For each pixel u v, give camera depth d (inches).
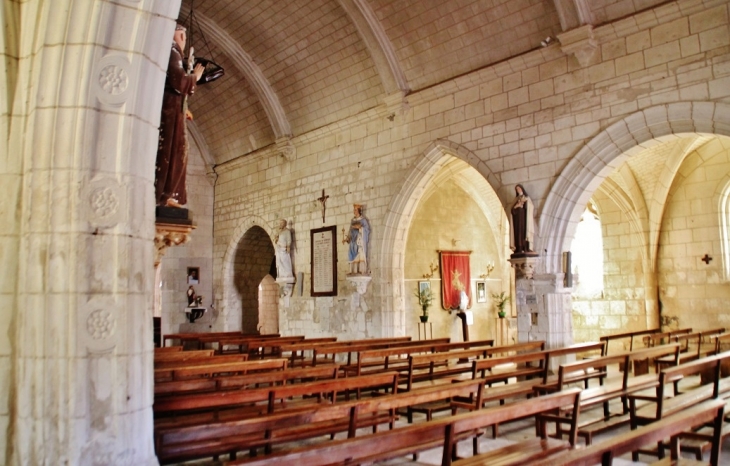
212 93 750.5
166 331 795.4
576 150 418.0
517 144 454.3
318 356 597.9
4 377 165.3
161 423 228.8
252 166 766.5
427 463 253.0
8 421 164.4
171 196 244.7
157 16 177.2
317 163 652.7
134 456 166.1
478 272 740.0
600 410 353.7
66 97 166.7
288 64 633.6
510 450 196.4
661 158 570.9
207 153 837.8
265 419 190.5
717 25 355.6
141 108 177.2
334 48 579.8
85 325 162.6
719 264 559.8
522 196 437.7
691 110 362.6
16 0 177.6
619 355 308.2
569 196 423.2
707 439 227.0
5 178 170.6
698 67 362.3
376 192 573.3
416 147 536.1
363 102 591.8
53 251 162.9
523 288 440.8
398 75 541.0
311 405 261.3
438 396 233.5
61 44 166.4
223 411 264.4
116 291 168.6
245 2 588.4
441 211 709.9
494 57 474.3
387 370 384.8
